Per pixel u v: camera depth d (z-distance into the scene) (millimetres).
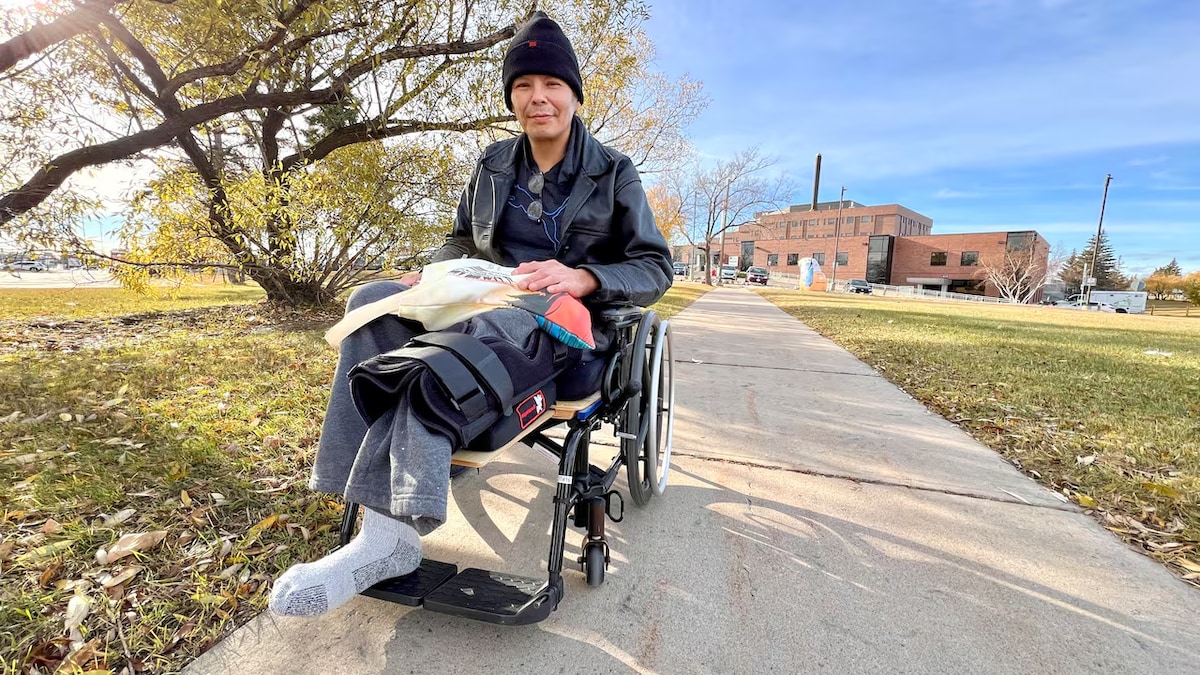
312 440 2541
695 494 2309
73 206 4691
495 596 1319
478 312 1324
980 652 1387
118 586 1478
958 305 22953
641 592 1606
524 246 1847
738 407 3699
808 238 60500
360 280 7641
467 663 1297
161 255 5703
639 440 2025
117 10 4660
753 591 1626
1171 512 2170
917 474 2566
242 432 2613
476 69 5816
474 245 1995
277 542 1741
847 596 1612
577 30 6672
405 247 7012
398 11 5148
